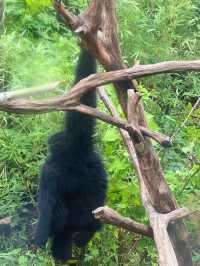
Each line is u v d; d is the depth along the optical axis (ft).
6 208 36.40
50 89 24.70
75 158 32.07
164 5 49.75
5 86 40.29
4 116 39.58
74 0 47.32
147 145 27.27
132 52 46.50
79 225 32.99
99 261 33.91
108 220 25.72
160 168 27.76
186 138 39.70
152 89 45.57
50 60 41.50
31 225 36.29
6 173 38.04
